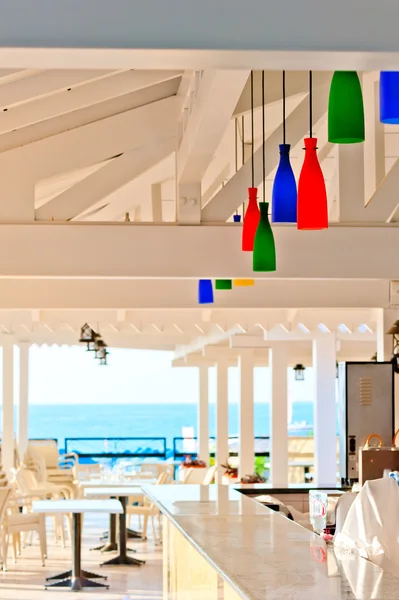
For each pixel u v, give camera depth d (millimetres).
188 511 5281
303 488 8594
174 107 6996
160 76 6434
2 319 12438
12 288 9344
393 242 7102
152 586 9523
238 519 4883
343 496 4625
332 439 12812
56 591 9281
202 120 5035
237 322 11867
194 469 13617
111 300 9492
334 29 2811
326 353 13000
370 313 11086
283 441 13969
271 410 14039
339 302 9867
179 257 6914
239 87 4375
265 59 2883
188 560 4988
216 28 2793
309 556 3680
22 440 15867
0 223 6750
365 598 2895
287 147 4711
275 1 2805
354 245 7070
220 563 3527
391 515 3926
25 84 5805
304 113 6707
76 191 6867
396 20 2816
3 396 14508
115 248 6855
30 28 2752
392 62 2910
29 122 6266
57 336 16000
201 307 9656
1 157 6762
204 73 4746
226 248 6949
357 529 3930
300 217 3943
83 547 12141
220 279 7168
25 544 12484
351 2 2814
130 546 12164
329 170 10336
